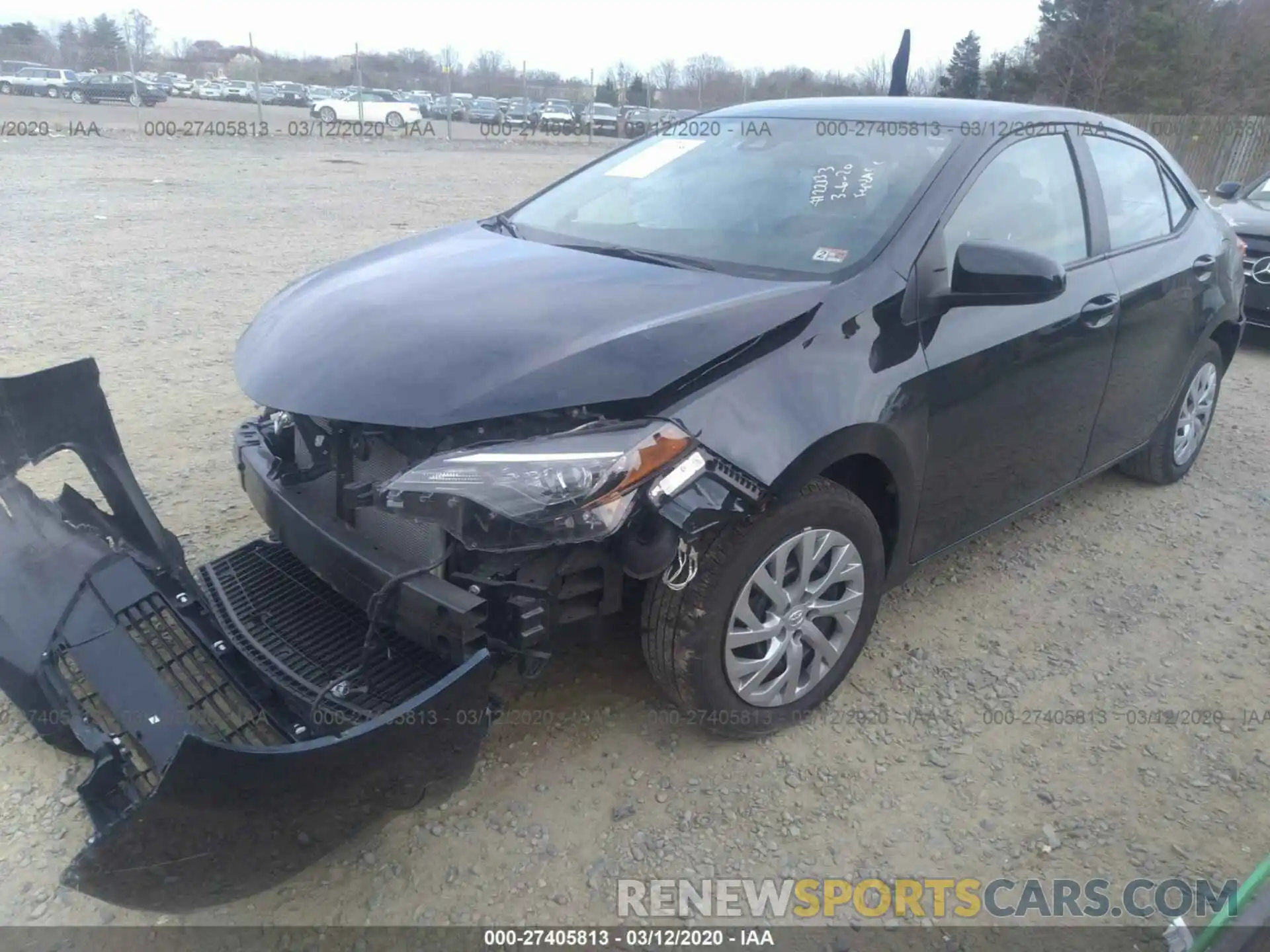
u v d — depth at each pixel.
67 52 34.78
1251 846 2.54
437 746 2.06
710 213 3.27
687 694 2.57
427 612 2.22
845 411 2.53
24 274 8.03
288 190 14.33
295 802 1.91
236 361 2.82
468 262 3.06
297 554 2.65
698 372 2.34
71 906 2.25
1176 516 4.46
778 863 2.44
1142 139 4.20
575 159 23.31
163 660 2.39
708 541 2.43
